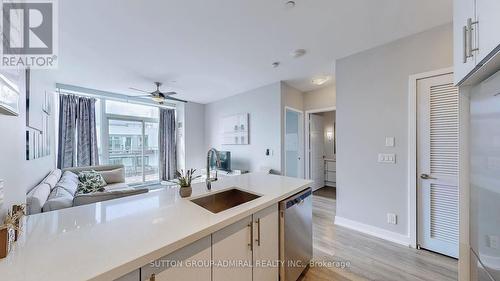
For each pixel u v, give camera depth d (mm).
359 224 2682
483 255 998
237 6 1776
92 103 4594
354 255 2137
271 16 1926
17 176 1080
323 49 2604
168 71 3363
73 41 2330
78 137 4383
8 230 787
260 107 4301
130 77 3658
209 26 2082
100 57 2783
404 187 2320
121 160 5301
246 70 3338
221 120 5418
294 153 4734
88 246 828
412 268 1911
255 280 1351
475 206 1076
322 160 5387
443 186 2086
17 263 717
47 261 727
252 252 1329
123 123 5336
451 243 2043
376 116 2523
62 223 1056
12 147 1027
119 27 2072
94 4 1712
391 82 2406
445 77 2061
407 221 2303
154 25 2049
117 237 903
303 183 2014
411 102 2248
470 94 1138
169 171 5926
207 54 2738
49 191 2279
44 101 3137
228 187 1850
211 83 4043
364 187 2633
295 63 3051
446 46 2047
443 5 1777
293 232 1696
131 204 1360
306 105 4637
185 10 1821
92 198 1887
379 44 2465
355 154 2711
